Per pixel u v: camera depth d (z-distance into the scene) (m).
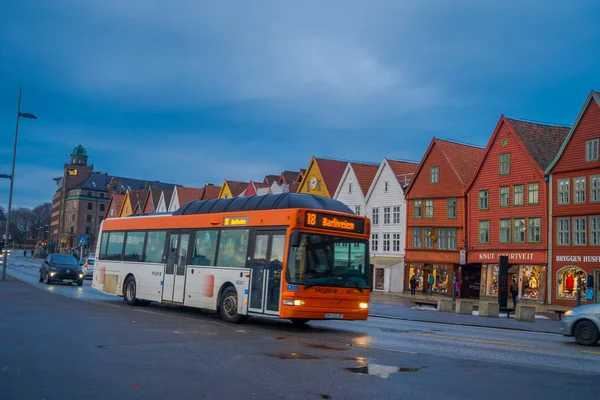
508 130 46.19
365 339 14.59
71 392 7.78
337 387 8.42
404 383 8.82
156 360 10.22
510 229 45.31
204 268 19.06
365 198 58.69
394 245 55.31
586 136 40.66
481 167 48.25
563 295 41.22
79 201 150.38
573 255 40.81
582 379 9.60
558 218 41.97
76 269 38.53
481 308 26.95
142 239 22.94
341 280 16.34
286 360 10.56
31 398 7.44
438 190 51.53
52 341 12.02
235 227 18.12
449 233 50.38
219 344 12.40
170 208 92.62
